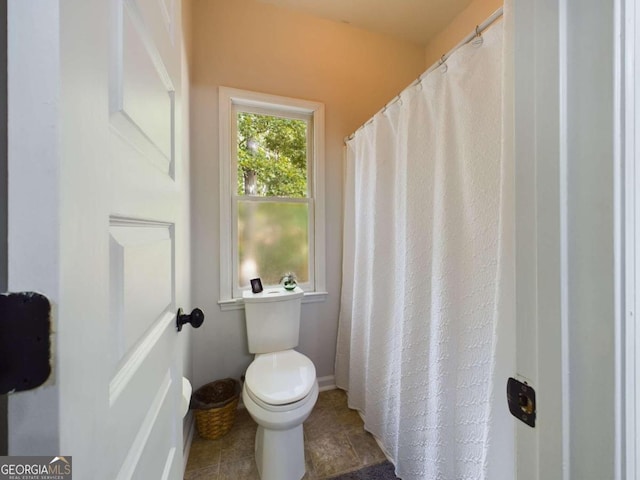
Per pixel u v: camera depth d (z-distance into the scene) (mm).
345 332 1961
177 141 764
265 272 1917
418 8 1911
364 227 1721
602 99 327
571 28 353
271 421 1198
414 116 1255
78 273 290
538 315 390
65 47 272
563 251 360
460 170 1024
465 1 1854
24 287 251
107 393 353
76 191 286
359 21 2023
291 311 1749
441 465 1045
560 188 360
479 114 937
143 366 489
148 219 518
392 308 1463
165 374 631
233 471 1338
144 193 496
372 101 2127
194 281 1710
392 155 1496
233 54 1791
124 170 413
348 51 2066
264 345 1692
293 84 1923
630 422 318
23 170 254
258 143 1917
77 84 291
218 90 1755
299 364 1494
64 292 268
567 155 356
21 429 253
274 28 1879
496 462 806
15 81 255
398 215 1390
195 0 1722
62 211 266
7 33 257
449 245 1046
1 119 263
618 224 318
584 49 342
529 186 406
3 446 268
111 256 376
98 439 328
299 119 2006
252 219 1887
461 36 1960
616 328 320
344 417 1700
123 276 406
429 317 1190
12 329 247
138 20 480
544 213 380
